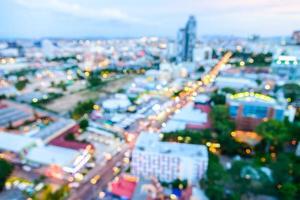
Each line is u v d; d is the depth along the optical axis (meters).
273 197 82.31
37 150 109.56
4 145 111.38
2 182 89.50
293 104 163.00
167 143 103.25
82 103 174.88
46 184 93.50
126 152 121.56
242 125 135.75
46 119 158.25
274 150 112.25
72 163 101.75
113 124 155.12
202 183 86.19
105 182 97.12
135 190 84.25
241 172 82.19
